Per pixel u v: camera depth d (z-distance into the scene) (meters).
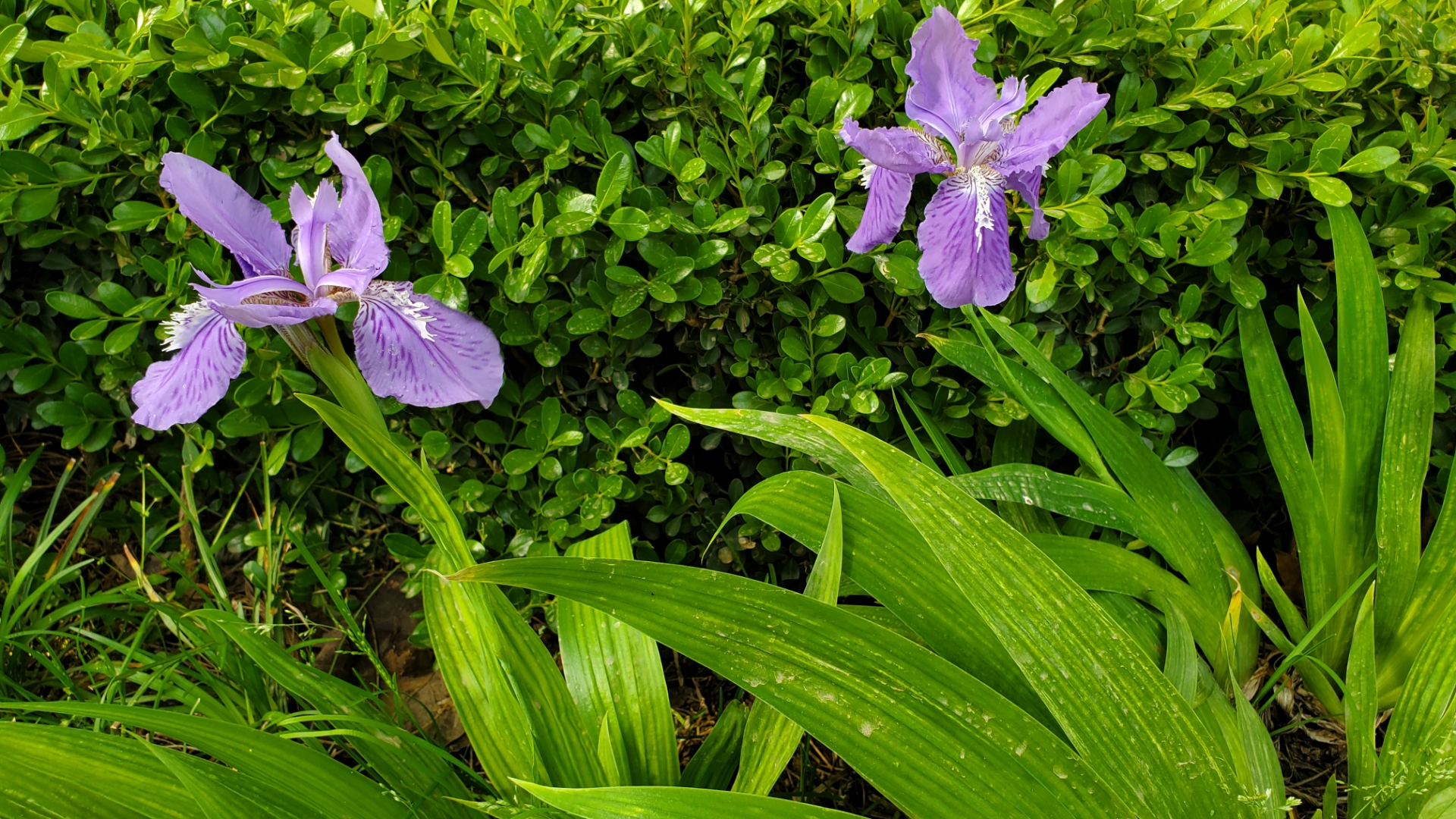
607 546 0.35
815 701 0.28
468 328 0.33
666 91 0.41
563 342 0.40
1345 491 0.39
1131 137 0.42
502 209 0.38
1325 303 0.45
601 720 0.33
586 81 0.40
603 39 0.41
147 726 0.28
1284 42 0.45
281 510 0.44
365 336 0.32
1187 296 0.42
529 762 0.31
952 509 0.30
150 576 0.44
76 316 0.40
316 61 0.38
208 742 0.28
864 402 0.40
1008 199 0.41
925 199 0.41
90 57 0.37
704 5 0.39
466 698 0.33
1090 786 0.28
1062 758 0.28
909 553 0.33
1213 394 0.46
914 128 0.39
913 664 0.28
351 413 0.31
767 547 0.43
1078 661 0.29
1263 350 0.41
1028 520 0.41
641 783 0.33
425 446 0.41
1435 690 0.33
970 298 0.36
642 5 0.39
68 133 0.40
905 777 0.28
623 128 0.41
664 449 0.41
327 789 0.29
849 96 0.39
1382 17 0.45
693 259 0.39
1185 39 0.42
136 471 0.45
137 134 0.40
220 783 0.28
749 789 0.32
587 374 0.42
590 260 0.40
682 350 0.42
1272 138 0.42
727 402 0.43
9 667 0.40
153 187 0.40
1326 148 0.41
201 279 0.40
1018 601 0.30
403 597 0.45
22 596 0.41
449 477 0.42
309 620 0.44
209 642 0.38
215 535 0.46
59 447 0.47
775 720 0.32
